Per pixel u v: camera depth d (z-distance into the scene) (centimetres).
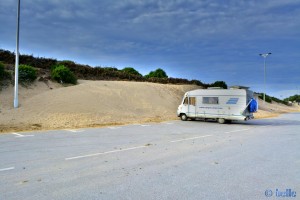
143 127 1662
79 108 2036
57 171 653
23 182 568
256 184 571
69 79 2767
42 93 2253
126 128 1592
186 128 1689
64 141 1098
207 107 2161
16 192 509
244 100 2025
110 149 941
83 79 3325
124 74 4125
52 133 1319
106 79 3666
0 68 2280
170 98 3225
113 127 1627
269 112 4191
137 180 588
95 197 487
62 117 1789
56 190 521
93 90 2639
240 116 2031
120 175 624
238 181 589
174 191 521
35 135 1242
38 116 1745
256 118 2941
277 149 989
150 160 779
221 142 1144
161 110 2652
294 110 6325
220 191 525
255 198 494
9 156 812
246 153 904
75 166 702
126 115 2175
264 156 858
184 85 4028
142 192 514
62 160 768
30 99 2066
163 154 868
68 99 2177
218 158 819
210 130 1616
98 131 1429
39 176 611
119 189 530
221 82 4784
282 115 3753
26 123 1576
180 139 1211
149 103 2770
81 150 917
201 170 677
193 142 1130
